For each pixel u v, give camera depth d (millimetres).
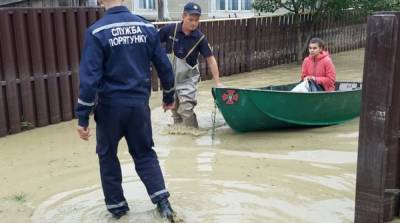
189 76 7402
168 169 5934
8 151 6746
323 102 7410
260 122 7340
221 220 4605
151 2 21078
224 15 19672
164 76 4641
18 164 6215
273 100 7102
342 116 7840
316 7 14773
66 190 5395
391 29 4039
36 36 7770
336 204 4941
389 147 4320
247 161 6184
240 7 19625
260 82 11680
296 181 5527
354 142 6922
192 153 6520
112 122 4418
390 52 4074
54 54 8078
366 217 4406
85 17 8461
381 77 4141
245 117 7195
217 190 5293
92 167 6074
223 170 5883
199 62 11695
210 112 8742
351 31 17328
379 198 4301
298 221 4586
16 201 5125
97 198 5168
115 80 4363
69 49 8297
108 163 4578
